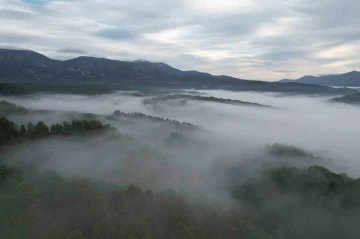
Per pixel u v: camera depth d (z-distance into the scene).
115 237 40.38
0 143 85.31
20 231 38.28
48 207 43.84
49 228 39.91
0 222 37.94
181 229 46.81
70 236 38.34
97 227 40.94
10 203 41.34
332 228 59.97
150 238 43.22
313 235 58.69
